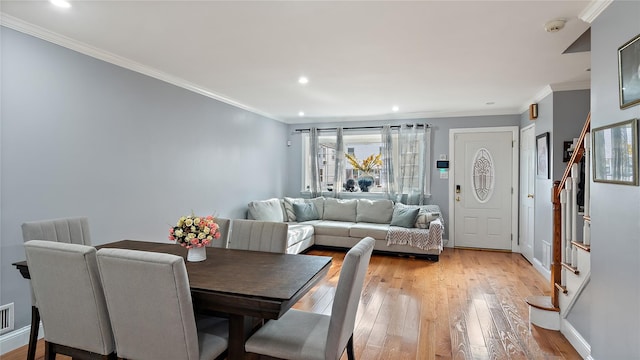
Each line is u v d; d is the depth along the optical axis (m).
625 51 1.80
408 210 5.45
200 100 4.30
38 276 1.73
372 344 2.57
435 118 5.98
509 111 5.56
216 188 4.63
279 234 2.67
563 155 4.00
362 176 6.51
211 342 1.73
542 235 4.37
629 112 1.79
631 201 1.78
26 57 2.48
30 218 2.52
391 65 3.32
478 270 4.53
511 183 5.58
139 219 3.42
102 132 3.05
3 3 2.14
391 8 2.18
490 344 2.57
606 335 2.02
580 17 2.23
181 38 2.69
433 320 2.99
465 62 3.22
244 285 1.75
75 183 2.83
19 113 2.45
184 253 2.44
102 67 3.04
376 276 4.27
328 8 2.19
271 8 2.19
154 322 1.54
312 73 3.60
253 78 3.80
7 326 2.40
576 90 3.96
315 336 1.78
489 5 2.13
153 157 3.59
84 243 2.57
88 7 2.20
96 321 1.67
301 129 6.77
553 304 2.83
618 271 1.90
